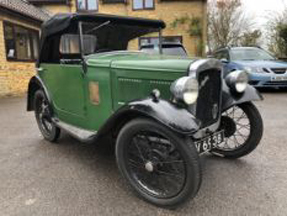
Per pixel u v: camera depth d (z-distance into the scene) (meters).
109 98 2.81
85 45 3.16
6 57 8.66
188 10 14.02
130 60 2.67
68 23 3.01
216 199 2.33
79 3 14.30
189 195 2.09
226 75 2.89
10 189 2.58
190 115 2.09
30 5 11.63
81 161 3.24
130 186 2.52
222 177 2.71
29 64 9.95
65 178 2.79
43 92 3.92
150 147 2.33
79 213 2.18
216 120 2.64
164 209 2.23
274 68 7.29
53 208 2.25
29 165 3.14
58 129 3.83
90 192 2.51
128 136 2.35
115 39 3.66
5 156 3.42
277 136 3.88
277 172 2.79
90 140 2.80
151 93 2.31
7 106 6.99
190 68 2.22
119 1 14.15
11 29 8.86
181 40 14.23
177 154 2.18
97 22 3.15
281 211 2.13
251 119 2.95
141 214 2.16
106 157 3.37
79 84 3.16
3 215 2.17
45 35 3.58
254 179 2.66
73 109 3.37
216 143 2.68
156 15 14.19
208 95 2.46
